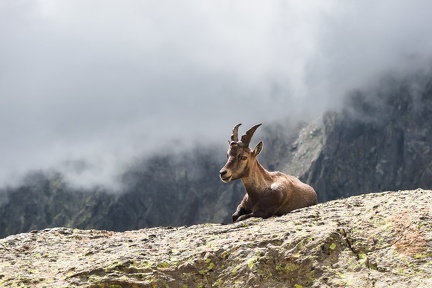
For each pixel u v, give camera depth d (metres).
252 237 35.16
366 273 30.72
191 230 41.09
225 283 32.38
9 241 40.75
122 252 36.28
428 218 33.56
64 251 38.56
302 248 32.75
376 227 34.28
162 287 32.34
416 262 30.75
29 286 32.38
